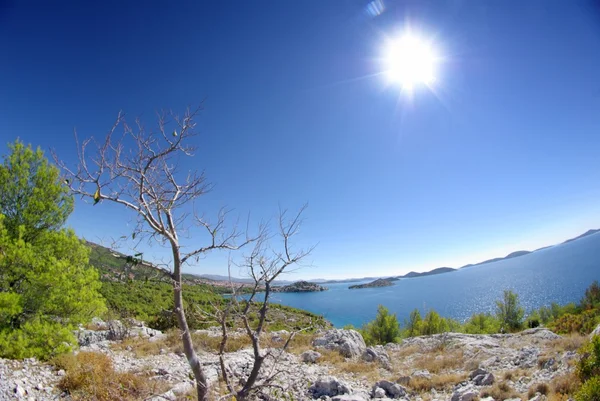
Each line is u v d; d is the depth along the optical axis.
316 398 10.16
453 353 16.50
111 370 9.54
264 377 10.56
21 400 7.57
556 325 21.27
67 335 10.61
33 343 10.03
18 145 12.15
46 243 11.91
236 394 5.27
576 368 8.30
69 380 8.68
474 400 9.23
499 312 34.12
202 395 4.73
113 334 16.92
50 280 10.87
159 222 4.89
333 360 15.64
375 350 17.27
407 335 30.72
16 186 11.80
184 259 4.95
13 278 10.66
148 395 8.46
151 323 21.14
